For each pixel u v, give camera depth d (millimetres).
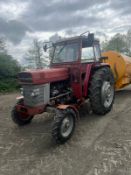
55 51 5738
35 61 14055
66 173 3312
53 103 4816
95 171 3312
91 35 5211
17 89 11742
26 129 5211
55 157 3812
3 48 13781
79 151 3971
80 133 4766
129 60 8453
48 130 5070
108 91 5898
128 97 7871
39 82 4473
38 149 4160
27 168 3520
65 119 4305
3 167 3586
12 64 12820
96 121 5438
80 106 5797
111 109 6355
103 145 4148
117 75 7812
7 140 4637
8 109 7242
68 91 5227
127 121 5340
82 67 5348
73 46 5395
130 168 3330
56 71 4895
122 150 3902
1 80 11922
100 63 6145
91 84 5434
